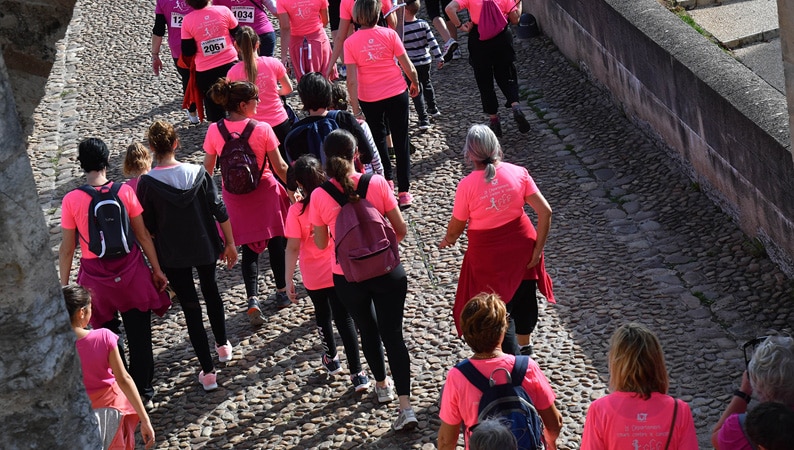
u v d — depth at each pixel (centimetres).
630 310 698
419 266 784
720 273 724
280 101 823
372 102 821
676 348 654
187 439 623
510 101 934
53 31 616
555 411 444
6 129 307
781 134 688
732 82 765
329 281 619
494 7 899
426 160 939
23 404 324
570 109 998
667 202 822
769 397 419
